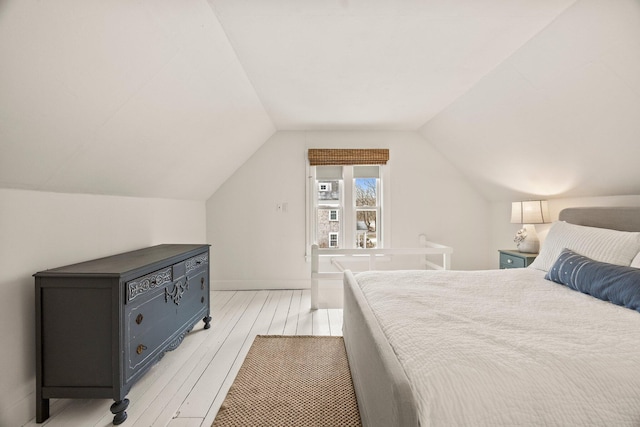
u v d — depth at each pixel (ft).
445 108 11.35
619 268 5.82
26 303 5.53
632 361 3.49
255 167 14.20
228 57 7.24
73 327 5.42
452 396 3.12
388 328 4.64
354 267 14.55
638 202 7.84
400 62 7.86
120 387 5.43
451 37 6.71
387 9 5.75
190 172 10.59
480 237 14.70
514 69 7.69
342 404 5.95
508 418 3.02
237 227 14.17
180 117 7.54
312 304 11.59
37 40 3.80
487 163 12.12
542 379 3.26
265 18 5.99
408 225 14.56
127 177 7.82
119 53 4.85
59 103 4.66
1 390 5.10
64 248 6.39
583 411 3.07
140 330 6.10
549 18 5.96
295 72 8.41
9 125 4.32
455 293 6.32
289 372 7.11
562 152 8.59
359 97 10.30
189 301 8.52
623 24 5.09
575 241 7.61
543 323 4.61
